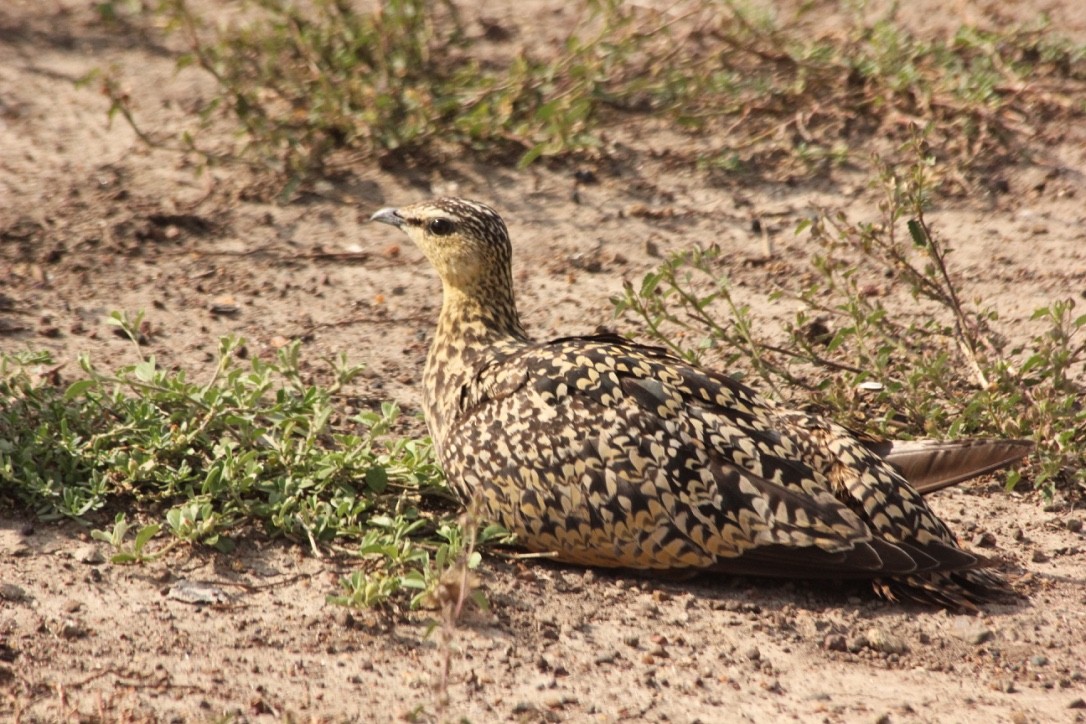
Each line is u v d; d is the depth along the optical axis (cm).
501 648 989
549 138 1869
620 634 1013
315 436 1191
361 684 943
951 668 989
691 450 1031
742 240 1736
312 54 1912
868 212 1780
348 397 1368
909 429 1312
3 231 1673
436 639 995
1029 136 1931
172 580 1052
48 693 917
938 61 2047
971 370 1395
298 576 1066
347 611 1022
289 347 1417
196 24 2033
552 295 1614
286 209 1770
